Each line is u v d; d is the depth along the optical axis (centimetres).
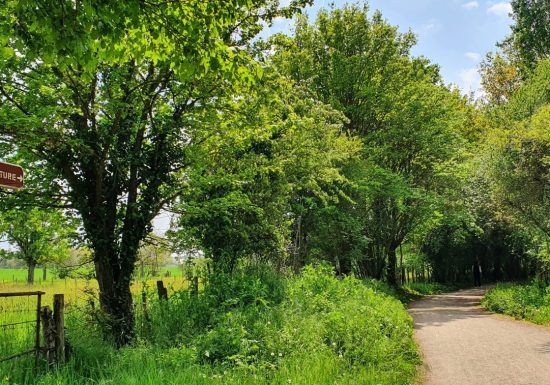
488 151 2134
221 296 1233
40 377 665
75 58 536
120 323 1045
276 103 1202
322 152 2062
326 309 1225
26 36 515
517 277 4344
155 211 1200
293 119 1436
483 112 4016
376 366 832
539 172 1917
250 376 710
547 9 3388
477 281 4369
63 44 482
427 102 2873
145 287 1322
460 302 2725
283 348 851
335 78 2775
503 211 2223
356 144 2433
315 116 2109
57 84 973
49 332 735
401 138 2873
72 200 1076
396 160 2978
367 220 2942
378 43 2866
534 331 1404
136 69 1035
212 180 1295
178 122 1164
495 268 4712
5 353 770
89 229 1082
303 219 2333
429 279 4850
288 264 2116
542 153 1878
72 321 1025
